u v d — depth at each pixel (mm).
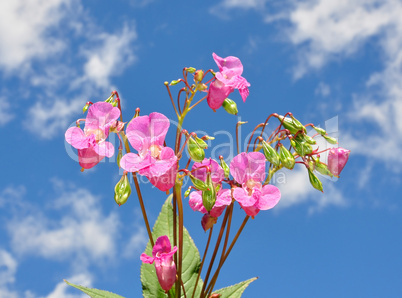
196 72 444
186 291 495
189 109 448
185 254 508
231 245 463
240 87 447
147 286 491
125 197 416
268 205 434
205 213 466
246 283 497
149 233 454
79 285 462
